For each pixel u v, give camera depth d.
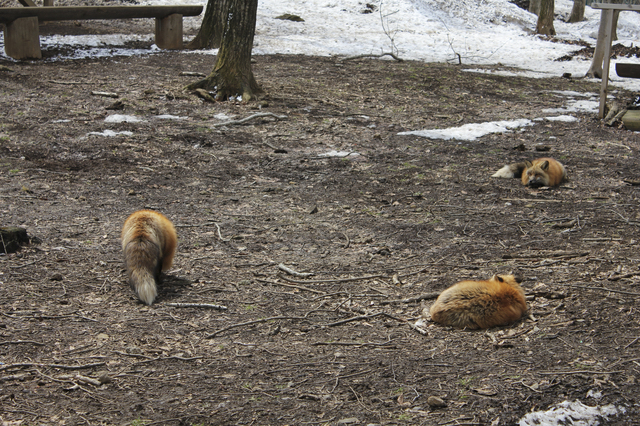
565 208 7.55
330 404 3.33
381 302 4.87
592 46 26.12
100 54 17.62
